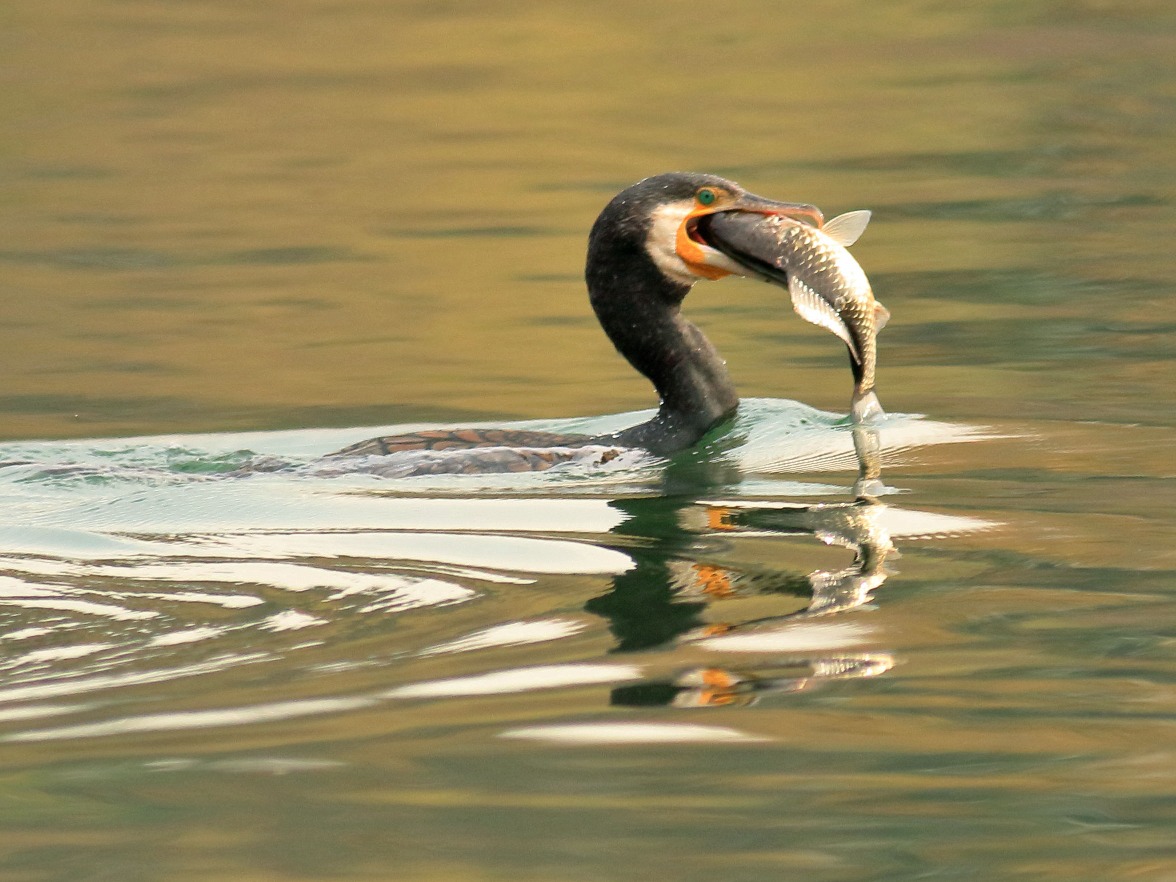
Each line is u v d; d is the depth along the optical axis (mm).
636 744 7898
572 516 12312
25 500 12930
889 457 13992
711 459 14211
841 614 9781
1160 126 29688
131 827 7098
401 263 22984
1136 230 23094
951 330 18797
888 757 7766
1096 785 7461
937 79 34406
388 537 11727
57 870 6758
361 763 7695
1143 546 11078
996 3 41406
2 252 23906
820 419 15352
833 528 11797
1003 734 8016
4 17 41281
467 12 41312
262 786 7496
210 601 10188
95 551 11422
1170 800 7324
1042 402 15719
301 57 37656
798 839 6988
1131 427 14648
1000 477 13148
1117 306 19422
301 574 10789
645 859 6828
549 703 8422
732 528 11867
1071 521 11766
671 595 10188
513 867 6762
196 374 18312
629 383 17781
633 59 37156
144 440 15844
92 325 20359
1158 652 9055
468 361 18688
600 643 9297
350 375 18203
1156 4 40594
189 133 31438
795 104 32781
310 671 8906
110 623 9758
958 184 26234
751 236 14203
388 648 9250
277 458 14312
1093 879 6648
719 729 8070
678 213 14781
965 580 10438
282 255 23625
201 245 24203
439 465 13828
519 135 30797
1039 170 27016
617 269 15039
